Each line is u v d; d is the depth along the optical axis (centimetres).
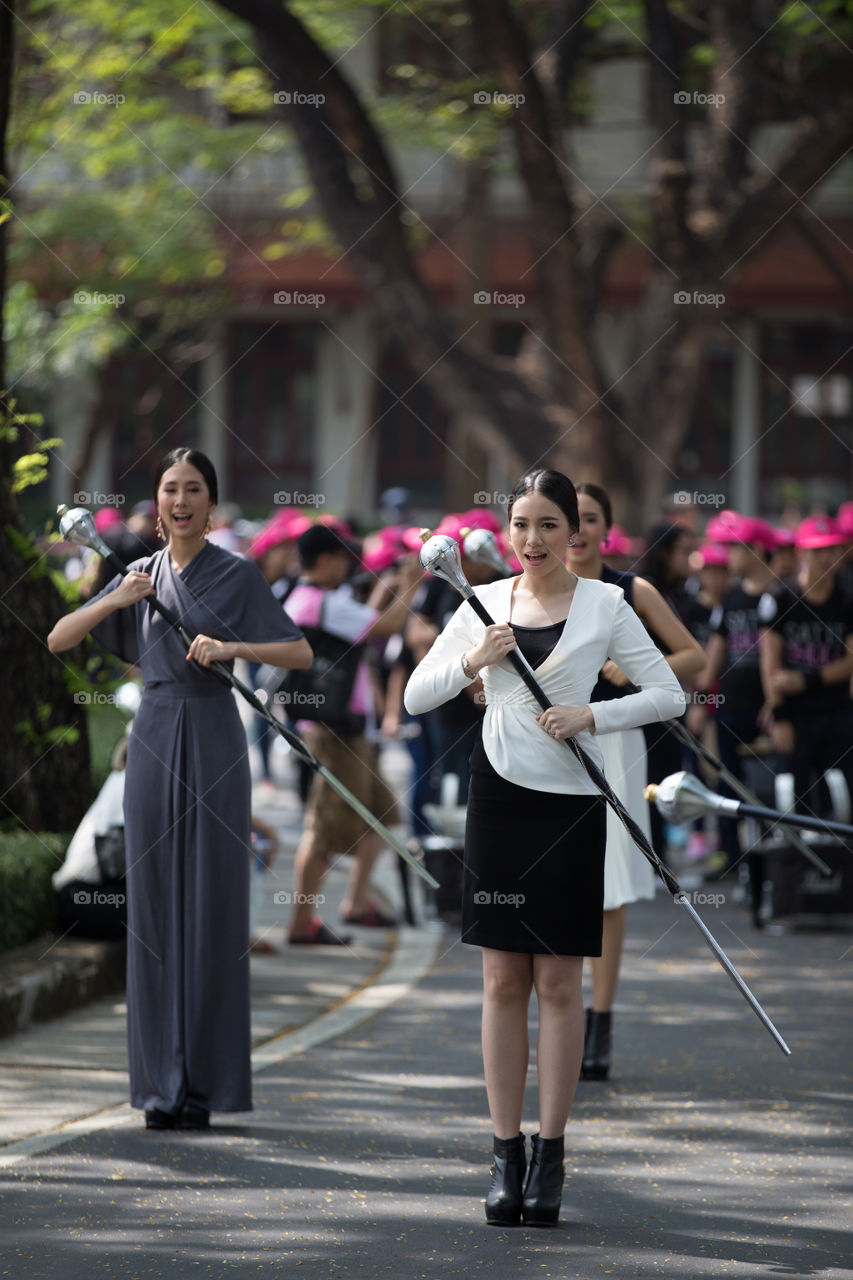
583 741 922
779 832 1873
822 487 5666
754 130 3053
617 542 1911
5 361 1694
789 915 1866
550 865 898
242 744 1101
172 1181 966
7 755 1627
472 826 917
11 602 1623
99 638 1138
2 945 1421
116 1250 851
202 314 4456
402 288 3025
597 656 922
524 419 3023
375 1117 1111
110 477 5281
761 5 3162
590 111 3634
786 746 1933
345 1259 841
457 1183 973
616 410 2978
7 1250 849
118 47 3406
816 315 5641
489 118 3350
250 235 4522
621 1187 969
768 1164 1015
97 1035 1316
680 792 1125
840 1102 1159
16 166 3556
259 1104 1141
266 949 1703
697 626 2272
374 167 2970
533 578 931
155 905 1081
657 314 2989
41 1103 1130
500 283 5316
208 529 1114
